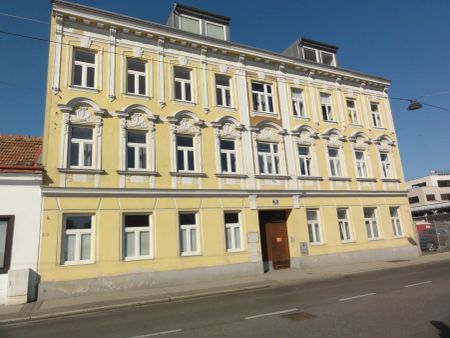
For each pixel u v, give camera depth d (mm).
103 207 13984
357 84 23812
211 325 7652
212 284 14250
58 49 14695
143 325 8094
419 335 6113
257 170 18125
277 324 7379
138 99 15906
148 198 14969
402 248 22188
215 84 18266
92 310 10281
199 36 17797
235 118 18188
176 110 16641
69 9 14992
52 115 13977
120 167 14727
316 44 23797
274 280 14641
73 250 13352
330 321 7367
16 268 12133
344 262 19562
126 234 14406
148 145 15625
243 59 19219
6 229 12430
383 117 24516
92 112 14750
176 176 15828
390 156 23969
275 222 18906
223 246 16141
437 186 72438
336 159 21516
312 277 15070
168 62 17109
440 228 25188
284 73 20703
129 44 16297
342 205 20578
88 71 15406
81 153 14336
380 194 22312
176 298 11633
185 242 15570
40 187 13070
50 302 11641
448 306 8117
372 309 8273
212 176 16734
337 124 21938
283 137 19484
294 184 19078
